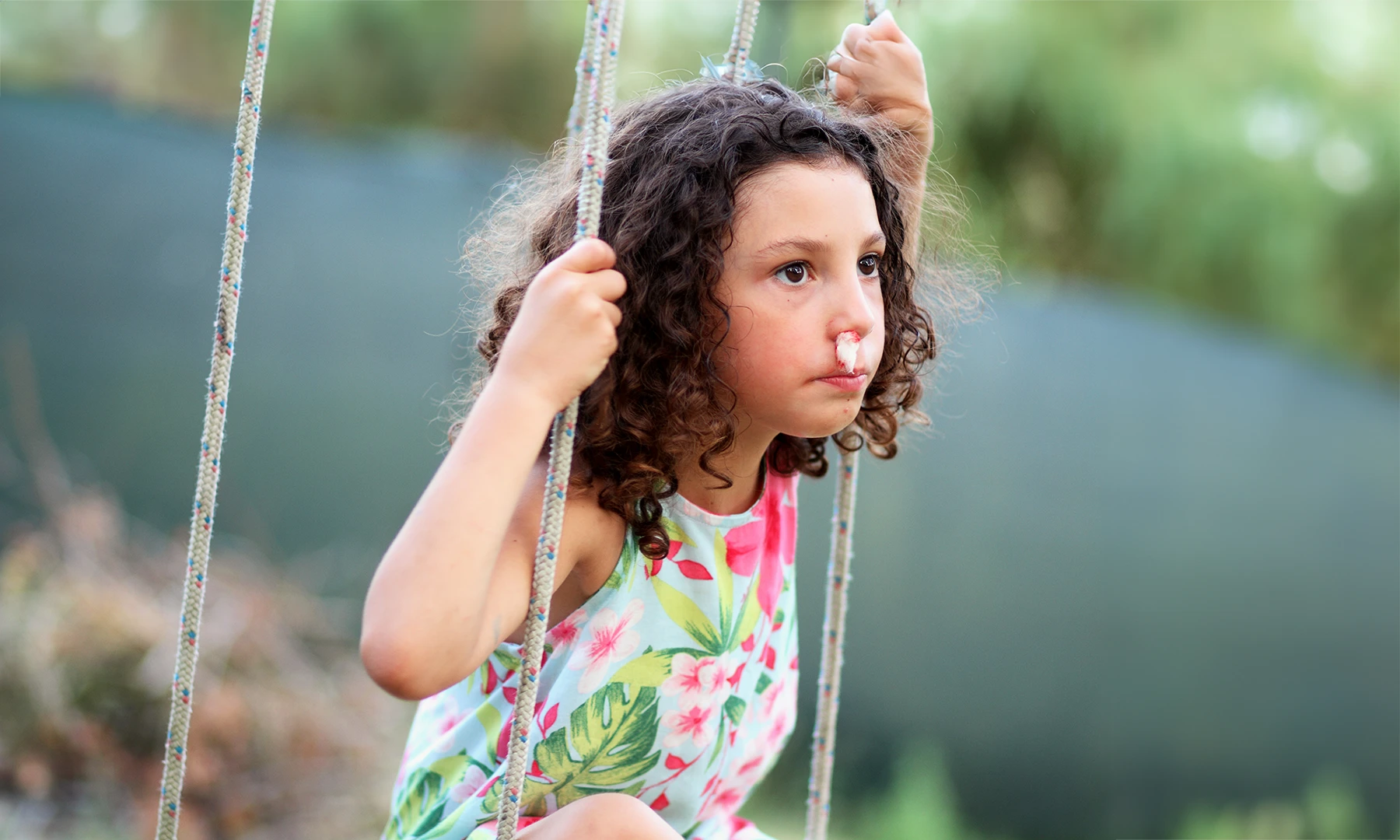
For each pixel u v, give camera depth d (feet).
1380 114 20.13
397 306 12.75
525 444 3.13
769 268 3.43
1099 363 14.64
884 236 3.90
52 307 11.87
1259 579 15.52
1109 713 14.40
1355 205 20.62
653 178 3.57
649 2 18.56
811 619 12.98
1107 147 19.17
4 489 11.09
